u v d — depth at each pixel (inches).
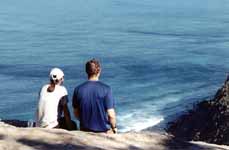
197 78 2834.6
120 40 4810.5
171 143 231.0
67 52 3983.8
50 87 280.7
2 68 3164.4
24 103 2253.9
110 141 218.8
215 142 1310.3
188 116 1638.8
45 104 275.6
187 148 228.8
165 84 2642.7
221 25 6299.2
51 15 7347.4
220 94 1533.0
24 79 2829.7
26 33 5191.9
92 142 211.8
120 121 1838.1
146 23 6451.8
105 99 266.2
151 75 2920.8
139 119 1868.8
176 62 3395.7
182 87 2564.0
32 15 7253.9
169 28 5910.4
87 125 266.5
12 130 215.5
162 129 1727.4
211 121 1428.4
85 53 3932.1
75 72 3063.5
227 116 1366.9
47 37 4926.2
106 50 4109.3
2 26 5757.9
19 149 192.5
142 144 223.8
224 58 3602.4
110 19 6914.4
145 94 2381.9
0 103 2244.1
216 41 4699.8
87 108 265.3
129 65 3280.0
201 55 3757.4
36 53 3887.8
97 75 273.0
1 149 191.8
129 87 2566.4
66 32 5383.9
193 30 5713.6
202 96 2329.0
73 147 200.4
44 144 200.5
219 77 2876.5
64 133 217.6
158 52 3966.5
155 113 1962.4
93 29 5713.6
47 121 273.7
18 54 3814.0
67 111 279.4
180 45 4421.8
